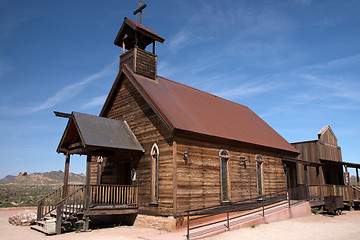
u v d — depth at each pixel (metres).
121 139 14.31
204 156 14.41
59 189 14.38
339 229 13.63
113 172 16.27
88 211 12.59
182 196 12.88
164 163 13.29
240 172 16.48
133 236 11.48
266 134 20.83
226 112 20.03
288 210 16.34
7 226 14.66
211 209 14.10
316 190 20.11
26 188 72.75
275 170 19.50
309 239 11.60
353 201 20.75
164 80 18.50
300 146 24.95
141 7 18.31
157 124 14.09
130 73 16.14
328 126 25.62
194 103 17.77
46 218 14.12
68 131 14.12
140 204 14.00
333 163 23.95
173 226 12.27
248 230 12.59
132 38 18.20
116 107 17.17
